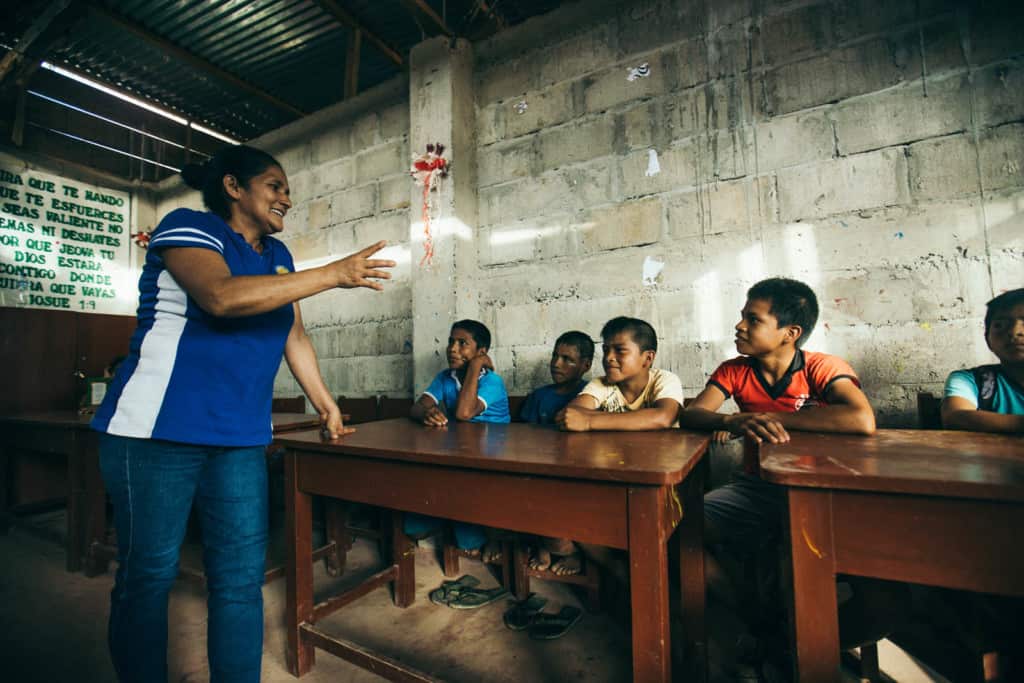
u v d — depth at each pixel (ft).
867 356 6.00
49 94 12.57
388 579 5.36
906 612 3.41
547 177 8.09
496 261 8.51
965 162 5.60
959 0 5.65
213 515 3.50
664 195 7.18
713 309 6.83
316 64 11.64
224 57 11.28
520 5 9.85
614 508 2.96
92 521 6.64
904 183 5.86
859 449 3.17
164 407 3.12
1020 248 5.35
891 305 5.89
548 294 8.04
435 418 5.26
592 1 7.75
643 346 5.40
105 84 11.88
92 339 10.78
